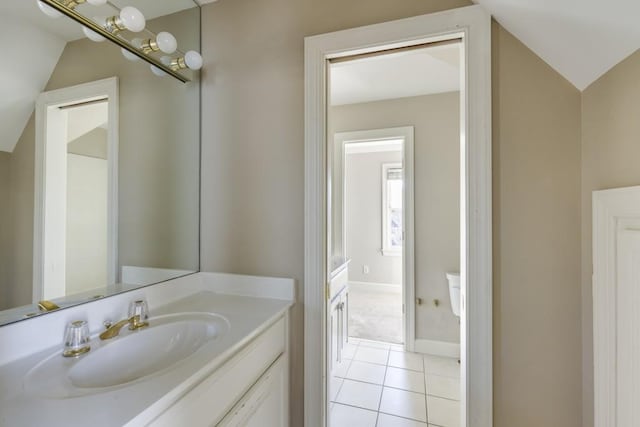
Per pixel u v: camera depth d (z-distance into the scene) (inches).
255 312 43.3
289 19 48.9
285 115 49.1
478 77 39.2
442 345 92.6
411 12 42.5
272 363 42.6
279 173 49.4
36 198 35.4
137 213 47.1
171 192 51.6
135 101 46.8
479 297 39.3
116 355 34.4
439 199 92.6
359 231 181.8
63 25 38.1
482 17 39.1
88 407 22.3
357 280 181.9
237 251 51.8
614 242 30.7
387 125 97.3
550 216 38.0
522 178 38.8
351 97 95.4
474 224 39.4
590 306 35.6
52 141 37.3
